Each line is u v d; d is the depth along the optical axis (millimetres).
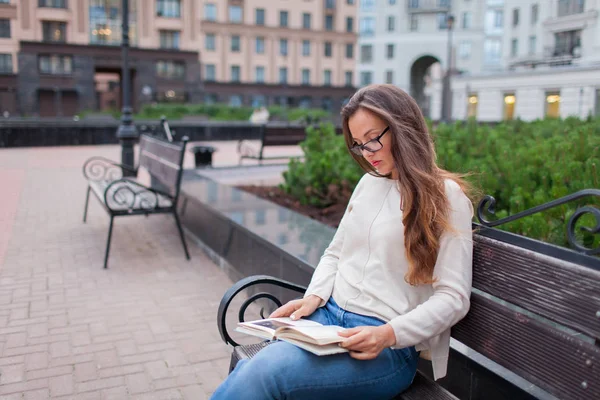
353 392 1778
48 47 42625
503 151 4258
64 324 3766
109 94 67125
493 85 27609
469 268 1844
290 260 3551
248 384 1682
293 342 1769
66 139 19094
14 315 3916
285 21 53688
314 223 4492
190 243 5992
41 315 3924
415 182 1807
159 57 46094
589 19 20516
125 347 3420
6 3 42281
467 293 1811
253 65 52844
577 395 1530
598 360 1479
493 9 64000
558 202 1687
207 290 4500
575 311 1542
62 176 11195
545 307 1638
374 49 58312
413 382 1975
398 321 1761
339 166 5723
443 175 1918
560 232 2787
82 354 3312
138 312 4004
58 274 4879
